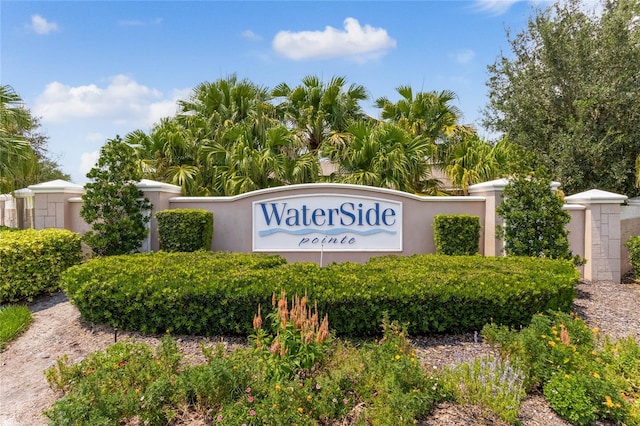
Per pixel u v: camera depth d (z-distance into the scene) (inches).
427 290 170.7
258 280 175.2
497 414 114.0
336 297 167.2
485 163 366.3
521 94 442.3
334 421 109.0
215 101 433.7
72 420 102.9
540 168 251.8
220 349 138.9
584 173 403.5
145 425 109.9
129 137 390.0
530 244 245.3
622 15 395.2
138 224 274.8
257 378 119.6
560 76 418.9
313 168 380.5
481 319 175.0
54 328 190.2
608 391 116.6
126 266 194.5
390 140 367.6
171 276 180.7
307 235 291.9
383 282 175.0
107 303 179.3
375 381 120.5
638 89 376.8
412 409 105.5
